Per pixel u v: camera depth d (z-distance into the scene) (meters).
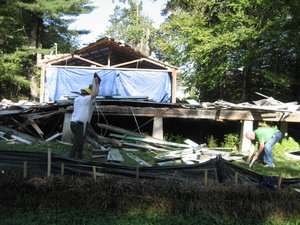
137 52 21.86
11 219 6.95
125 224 6.94
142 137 14.04
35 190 7.46
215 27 24.02
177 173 8.30
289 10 22.47
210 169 8.34
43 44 37.25
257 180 8.24
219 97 27.73
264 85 26.06
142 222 7.04
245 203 7.52
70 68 21.52
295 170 11.68
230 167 8.42
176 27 26.22
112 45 21.61
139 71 21.86
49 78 21.48
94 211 7.35
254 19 22.92
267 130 12.04
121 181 7.62
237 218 7.37
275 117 14.82
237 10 23.67
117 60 23.61
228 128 16.95
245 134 13.88
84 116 11.13
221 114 14.89
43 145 13.18
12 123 14.99
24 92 35.50
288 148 15.01
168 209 7.43
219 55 24.16
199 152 12.95
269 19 22.66
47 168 7.98
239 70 26.23
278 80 23.25
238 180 8.27
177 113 15.05
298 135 17.78
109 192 7.48
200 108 15.17
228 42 22.73
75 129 11.08
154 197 7.48
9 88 33.91
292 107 15.29
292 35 22.56
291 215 7.48
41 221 6.94
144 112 14.95
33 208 7.37
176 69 22.11
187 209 7.43
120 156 11.93
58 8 33.12
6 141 13.52
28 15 34.69
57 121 15.28
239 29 22.61
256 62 24.58
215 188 7.57
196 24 25.39
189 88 27.39
